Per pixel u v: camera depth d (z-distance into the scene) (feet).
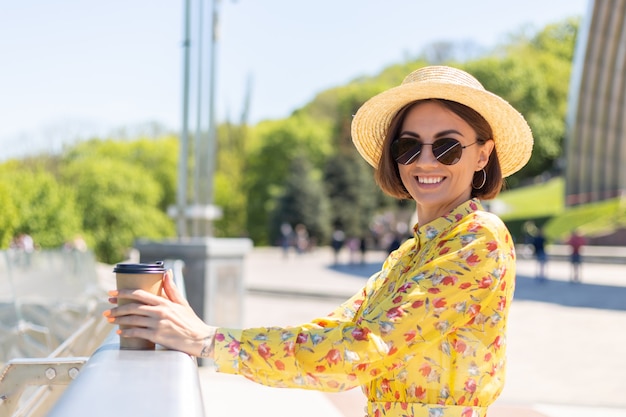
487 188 6.38
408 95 5.91
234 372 4.76
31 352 21.12
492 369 5.24
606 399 22.85
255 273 90.27
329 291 59.72
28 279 30.27
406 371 5.28
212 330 4.78
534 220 140.46
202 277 25.86
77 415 2.86
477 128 5.93
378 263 116.06
